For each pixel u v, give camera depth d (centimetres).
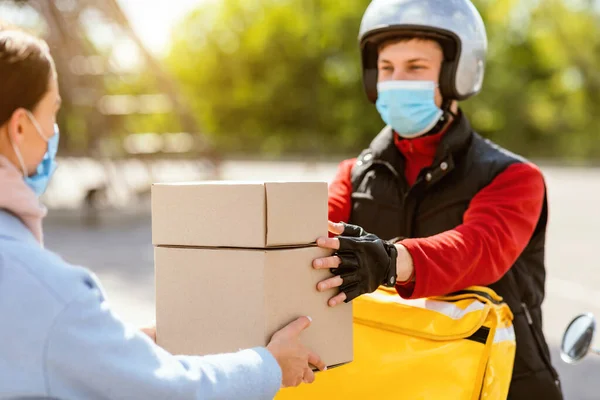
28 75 132
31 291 124
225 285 155
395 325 185
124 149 1467
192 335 159
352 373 183
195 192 157
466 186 209
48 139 138
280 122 4325
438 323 181
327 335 162
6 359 124
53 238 1074
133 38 1373
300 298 156
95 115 1399
